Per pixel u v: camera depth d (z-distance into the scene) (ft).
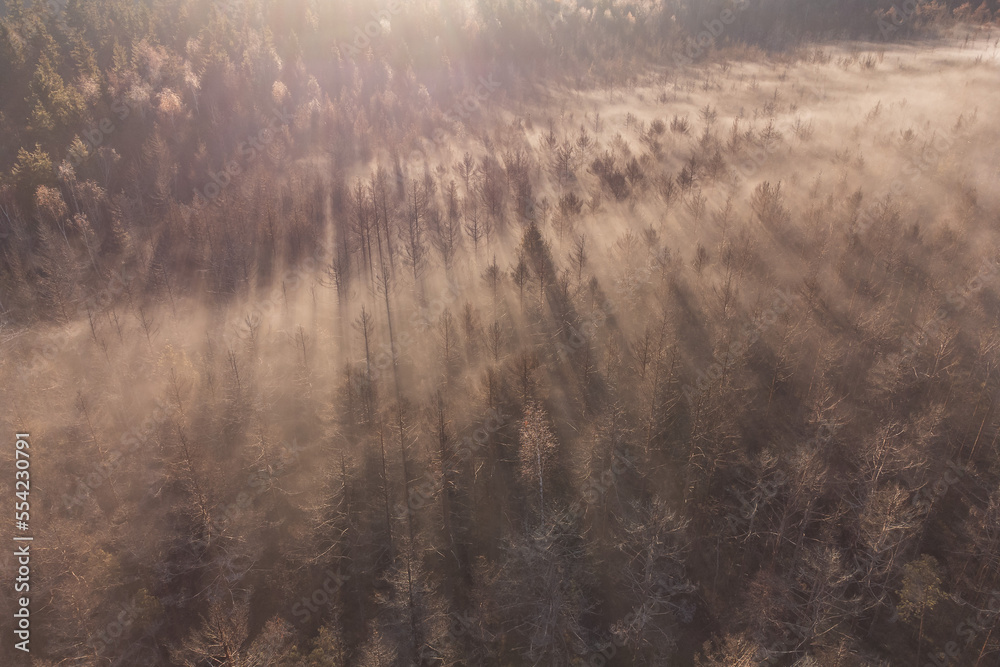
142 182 409.08
